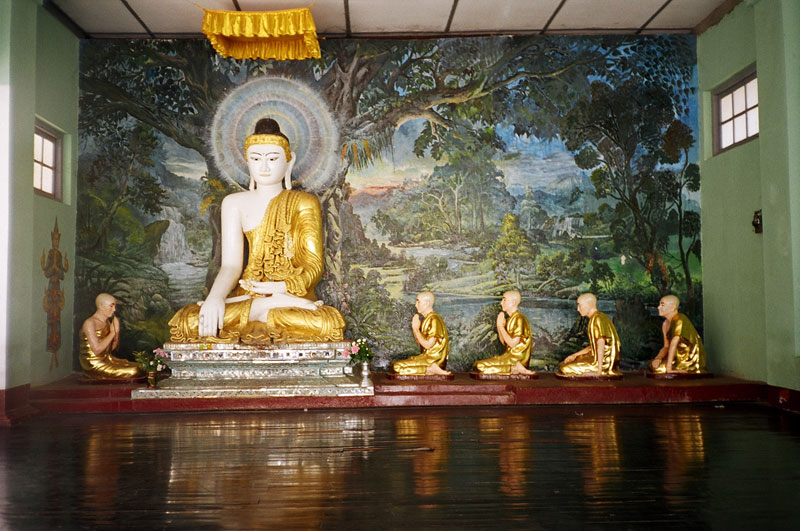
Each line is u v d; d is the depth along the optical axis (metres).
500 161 8.29
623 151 8.30
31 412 6.29
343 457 4.68
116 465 4.50
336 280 8.16
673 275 8.24
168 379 6.90
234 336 6.95
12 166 6.14
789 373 6.37
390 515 3.46
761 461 4.51
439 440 5.21
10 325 6.09
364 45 8.31
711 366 8.04
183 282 8.12
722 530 3.26
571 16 7.78
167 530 3.28
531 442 5.12
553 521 3.37
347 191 8.23
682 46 8.36
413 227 8.23
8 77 6.09
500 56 8.33
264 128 7.77
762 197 6.70
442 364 7.35
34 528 3.32
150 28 7.93
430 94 8.30
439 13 7.63
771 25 6.51
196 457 4.70
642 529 3.27
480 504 3.64
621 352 8.16
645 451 4.81
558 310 8.20
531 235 8.24
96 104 8.12
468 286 8.20
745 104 7.46
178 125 8.21
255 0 7.15
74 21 7.73
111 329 7.18
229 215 7.70
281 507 3.61
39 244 7.16
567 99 8.30
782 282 6.43
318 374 6.99
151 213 8.14
